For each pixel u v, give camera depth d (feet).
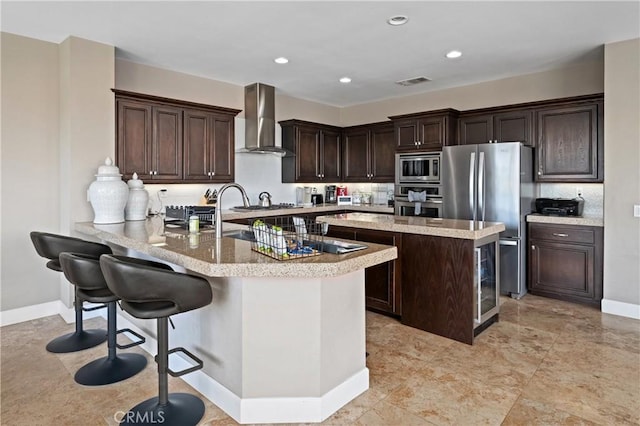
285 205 18.85
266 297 6.83
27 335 10.73
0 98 11.14
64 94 11.84
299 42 12.27
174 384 8.14
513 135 15.40
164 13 10.16
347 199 21.20
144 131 13.32
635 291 12.03
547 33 11.56
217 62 14.23
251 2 9.59
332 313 7.14
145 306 6.58
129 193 12.09
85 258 8.05
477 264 10.32
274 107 17.69
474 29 11.28
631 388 7.91
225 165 15.67
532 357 9.32
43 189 11.94
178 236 9.12
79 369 8.77
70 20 10.51
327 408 7.03
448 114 16.49
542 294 14.20
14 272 11.61
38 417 7.05
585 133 13.75
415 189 17.49
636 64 11.79
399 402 7.47
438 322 10.67
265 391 6.90
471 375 8.48
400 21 10.71
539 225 14.14
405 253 11.27
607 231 12.49
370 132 20.36
